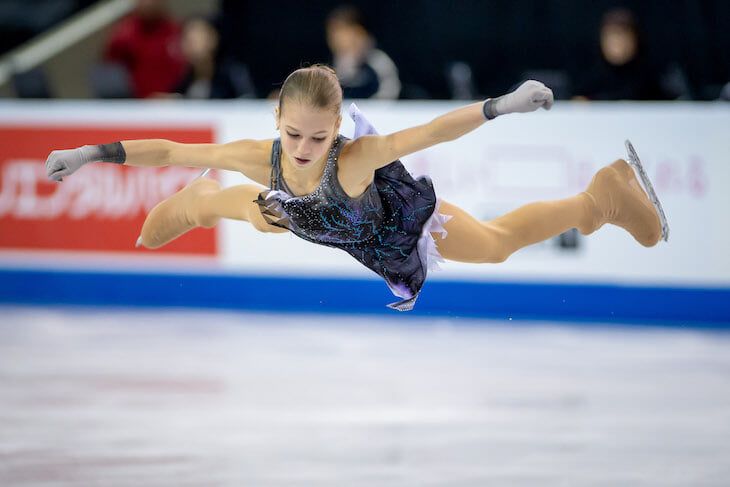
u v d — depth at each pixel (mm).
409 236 11711
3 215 27484
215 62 27391
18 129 27188
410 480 13805
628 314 24859
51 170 10672
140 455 14883
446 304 25906
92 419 16812
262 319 25516
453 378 19781
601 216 12891
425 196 11500
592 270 24969
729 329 24328
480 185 24969
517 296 25453
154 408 17500
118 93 27812
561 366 20781
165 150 11133
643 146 24391
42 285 27484
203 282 26719
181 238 26656
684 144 24297
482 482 13750
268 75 31828
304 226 11312
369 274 26016
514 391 18797
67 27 34469
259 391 18703
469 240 12117
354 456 14930
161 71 28859
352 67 26016
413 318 25797
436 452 15117
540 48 30344
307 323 25094
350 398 18281
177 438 15773
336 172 10945
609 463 14641
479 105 10180
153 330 24141
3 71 32688
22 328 24344
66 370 20219
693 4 29656
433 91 30703
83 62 34344
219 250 26594
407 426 16516
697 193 24344
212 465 14430
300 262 26250
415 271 11953
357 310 26156
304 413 17250
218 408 17531
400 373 20156
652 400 18156
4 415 17062
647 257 24672
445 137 10320
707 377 19859
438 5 30672
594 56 30031
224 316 25875
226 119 26000
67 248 27250
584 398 18312
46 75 30547
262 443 15523
